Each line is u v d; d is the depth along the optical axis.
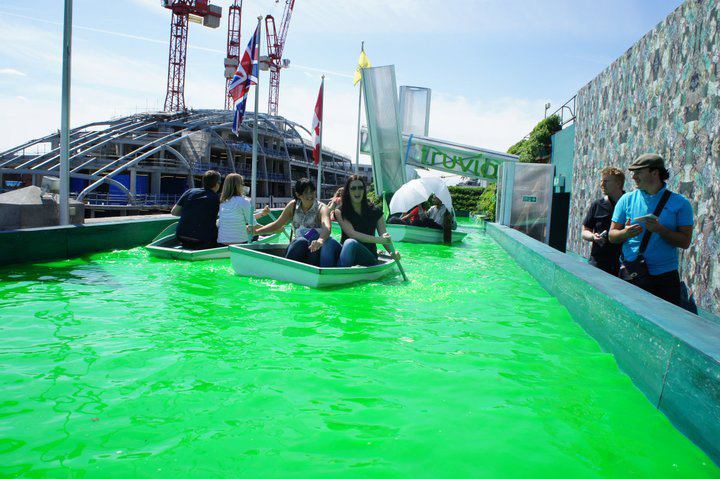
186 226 9.29
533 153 19.33
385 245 7.59
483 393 3.26
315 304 5.78
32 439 2.48
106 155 68.44
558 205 17.52
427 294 6.67
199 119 78.31
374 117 22.67
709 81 5.50
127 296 5.81
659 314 3.48
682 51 6.25
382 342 4.36
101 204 59.38
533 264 8.58
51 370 3.41
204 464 2.29
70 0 8.63
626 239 5.07
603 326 4.38
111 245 9.55
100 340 4.12
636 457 2.47
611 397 3.25
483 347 4.32
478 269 9.62
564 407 3.07
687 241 4.80
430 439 2.59
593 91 11.16
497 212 20.03
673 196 4.86
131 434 2.56
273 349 4.05
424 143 27.86
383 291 6.75
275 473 2.23
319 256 7.45
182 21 87.62
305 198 7.89
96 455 2.34
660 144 6.94
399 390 3.27
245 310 5.38
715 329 3.08
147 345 4.03
